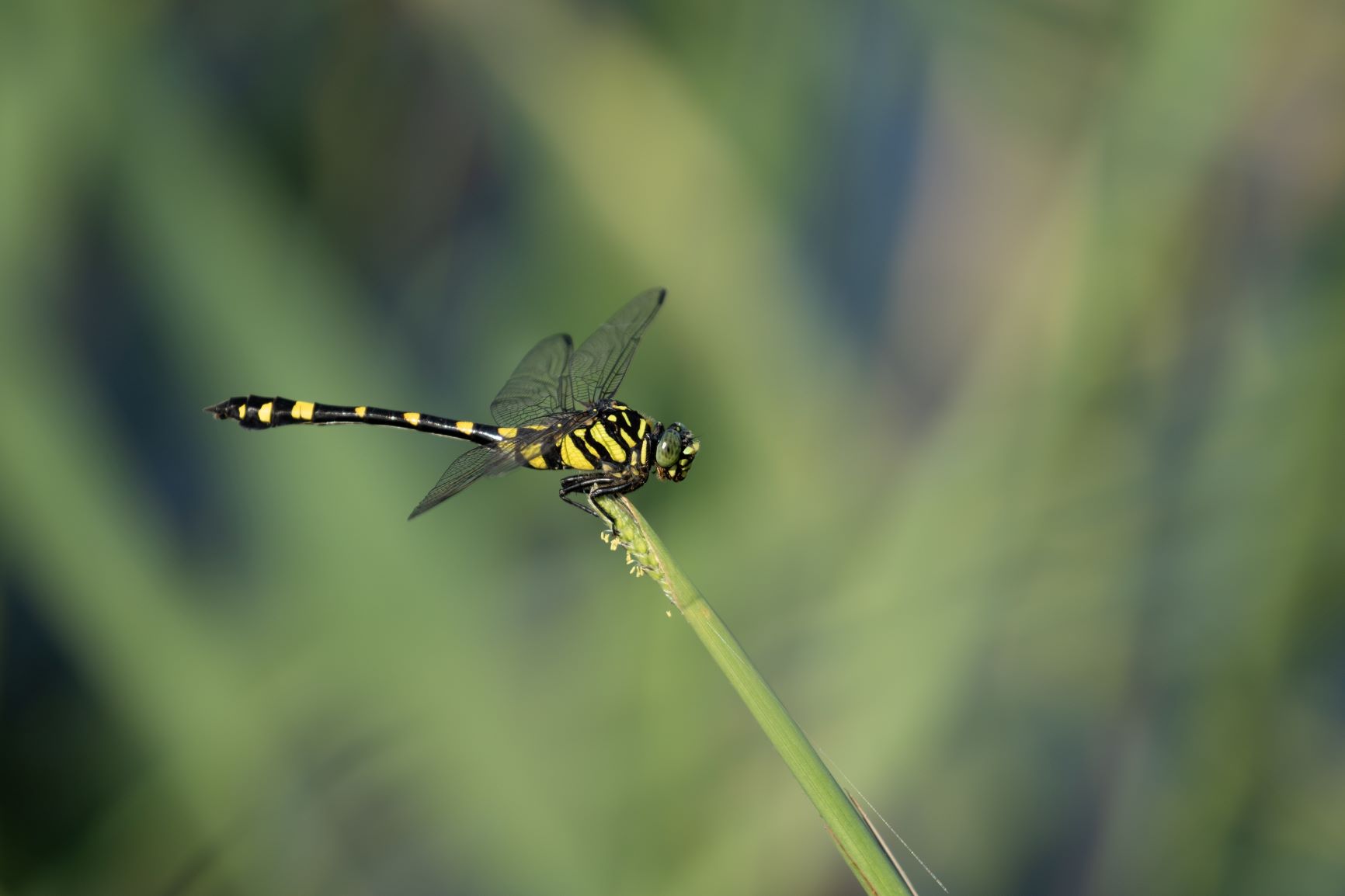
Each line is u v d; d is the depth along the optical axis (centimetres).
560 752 120
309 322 121
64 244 121
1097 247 121
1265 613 121
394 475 121
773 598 121
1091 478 121
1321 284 121
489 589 121
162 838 120
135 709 120
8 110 120
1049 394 121
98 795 120
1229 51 121
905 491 121
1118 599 121
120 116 120
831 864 121
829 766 114
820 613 121
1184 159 121
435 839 120
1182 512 121
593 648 121
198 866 120
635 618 121
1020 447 121
